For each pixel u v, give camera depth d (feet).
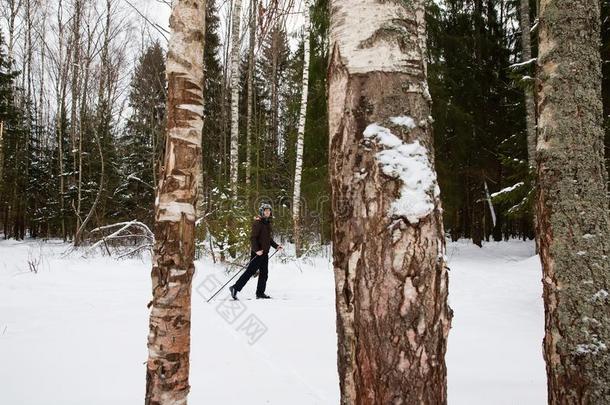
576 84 8.52
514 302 22.95
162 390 7.37
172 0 8.29
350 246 5.26
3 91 62.49
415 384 4.96
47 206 68.95
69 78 66.18
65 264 32.04
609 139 24.14
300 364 11.91
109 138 67.05
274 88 71.41
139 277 28.27
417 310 5.02
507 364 12.35
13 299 20.39
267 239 23.00
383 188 5.12
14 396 9.39
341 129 5.42
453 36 48.55
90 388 9.91
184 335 7.64
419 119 5.39
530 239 68.08
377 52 5.31
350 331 5.24
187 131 7.97
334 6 5.66
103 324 16.07
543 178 8.66
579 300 7.91
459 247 55.06
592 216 8.15
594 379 7.60
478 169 51.47
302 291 25.38
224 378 10.71
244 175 53.83
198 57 8.32
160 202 7.76
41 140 81.56
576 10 8.69
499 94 53.06
